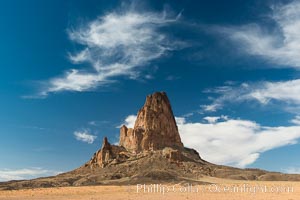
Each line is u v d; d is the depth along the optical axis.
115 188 125.69
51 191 105.94
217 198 73.62
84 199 73.00
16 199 75.88
